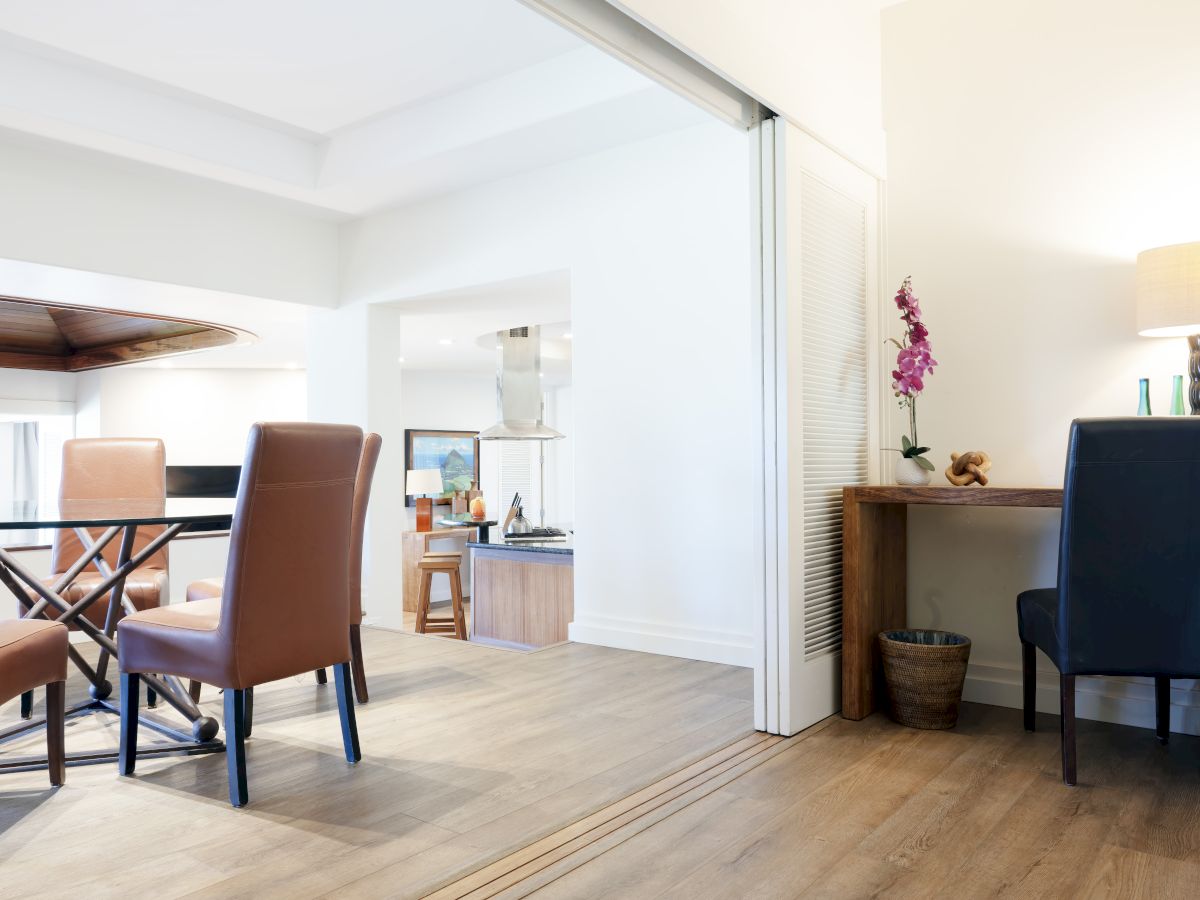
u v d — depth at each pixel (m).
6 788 2.24
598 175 4.06
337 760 2.42
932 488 2.68
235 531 2.10
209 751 2.52
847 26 3.07
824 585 2.86
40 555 4.82
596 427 4.04
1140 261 2.58
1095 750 2.50
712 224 3.68
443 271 4.70
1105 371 2.88
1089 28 2.92
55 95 3.53
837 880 1.70
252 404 8.58
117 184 4.19
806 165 2.79
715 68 2.32
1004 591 3.06
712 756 2.44
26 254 3.87
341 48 3.45
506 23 3.27
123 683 2.34
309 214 5.02
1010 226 3.06
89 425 8.14
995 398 3.08
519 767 2.34
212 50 3.45
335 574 2.36
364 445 3.05
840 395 3.00
